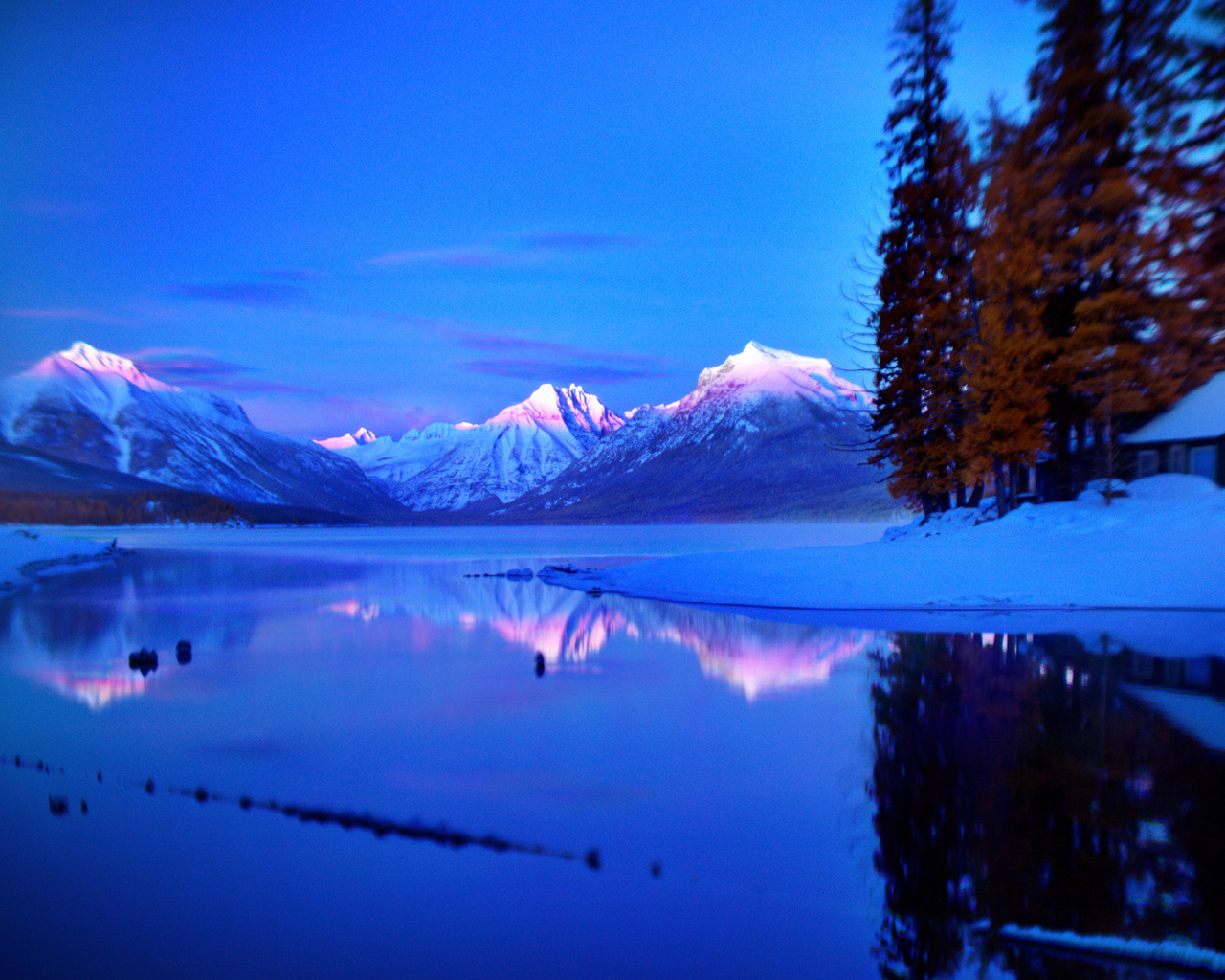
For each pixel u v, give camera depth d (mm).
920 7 43000
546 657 18672
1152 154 34406
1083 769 9672
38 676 16938
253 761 10859
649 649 19406
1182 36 32781
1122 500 37125
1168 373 39125
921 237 42812
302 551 87062
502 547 93750
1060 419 40656
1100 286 37062
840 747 10938
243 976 5965
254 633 23422
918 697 13531
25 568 48781
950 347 40906
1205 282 34875
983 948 6164
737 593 29453
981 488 42938
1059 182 36312
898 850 7742
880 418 45188
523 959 6125
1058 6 36406
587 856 7895
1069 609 23406
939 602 24750
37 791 9727
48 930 6551
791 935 6438
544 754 11008
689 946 6340
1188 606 23125
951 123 41562
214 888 7320
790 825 8438
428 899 7086
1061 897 6805
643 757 10773
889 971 5945
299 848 8125
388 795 9484
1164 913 6547
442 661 18344
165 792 9648
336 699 14531
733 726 12164
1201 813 8336
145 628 24516
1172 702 12797
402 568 55719
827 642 19203
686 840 8148
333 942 6371
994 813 8477
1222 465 36500
